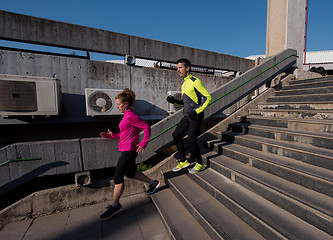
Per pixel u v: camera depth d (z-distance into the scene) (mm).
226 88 3979
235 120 4328
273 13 6293
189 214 2219
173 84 5566
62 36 4129
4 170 2367
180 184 2713
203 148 3748
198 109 2359
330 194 1616
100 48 4508
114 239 2068
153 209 2666
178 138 2773
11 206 2484
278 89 5180
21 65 3828
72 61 4262
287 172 2008
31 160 2486
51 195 2656
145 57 5070
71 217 2551
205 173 2709
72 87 4301
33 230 2281
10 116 3605
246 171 2342
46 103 3564
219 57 6234
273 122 3365
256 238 1549
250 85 4473
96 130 4934
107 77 4656
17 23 3752
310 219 1471
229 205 1974
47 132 4449
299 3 5988
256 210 1721
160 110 5426
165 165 3312
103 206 2828
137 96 5066
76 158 2707
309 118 3119
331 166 1889
